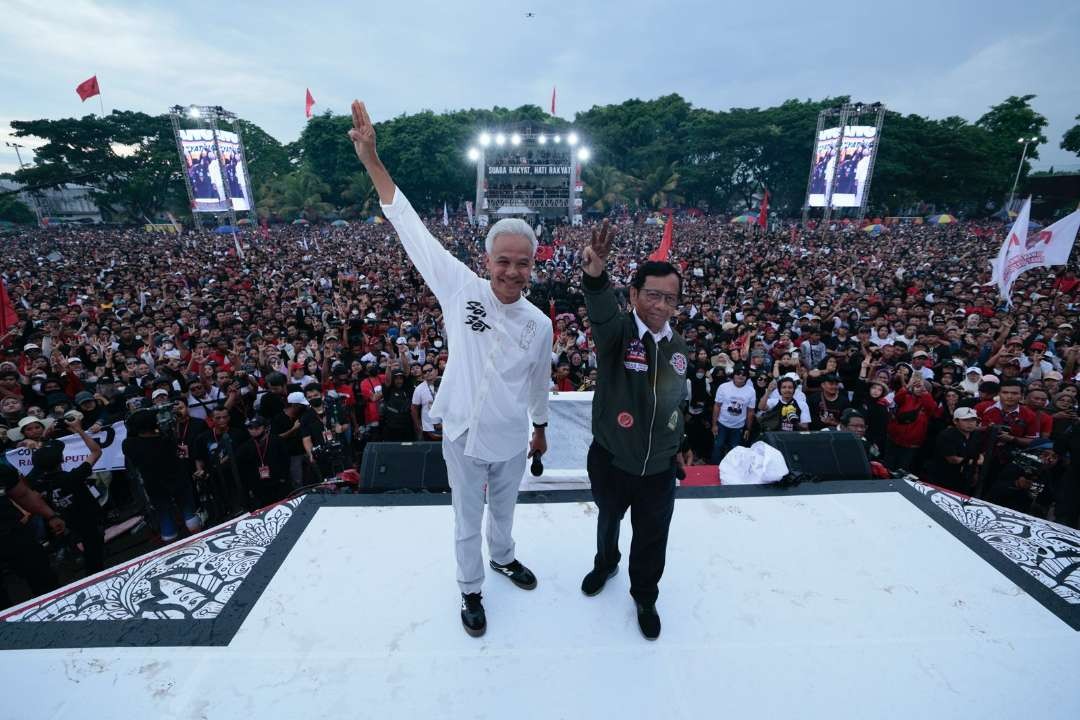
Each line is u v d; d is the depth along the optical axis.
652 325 1.88
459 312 1.95
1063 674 1.86
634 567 2.06
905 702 1.76
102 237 49.50
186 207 75.19
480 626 2.02
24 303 14.73
